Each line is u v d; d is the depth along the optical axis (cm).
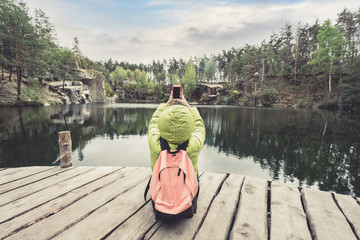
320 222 177
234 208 199
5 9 2938
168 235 155
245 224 173
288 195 228
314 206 204
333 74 4181
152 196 139
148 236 154
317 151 805
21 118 1562
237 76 7425
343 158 711
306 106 4122
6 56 3288
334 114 2509
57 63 4719
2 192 235
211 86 7212
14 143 793
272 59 6444
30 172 304
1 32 3066
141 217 182
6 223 172
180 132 144
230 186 251
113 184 258
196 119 179
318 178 540
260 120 1839
